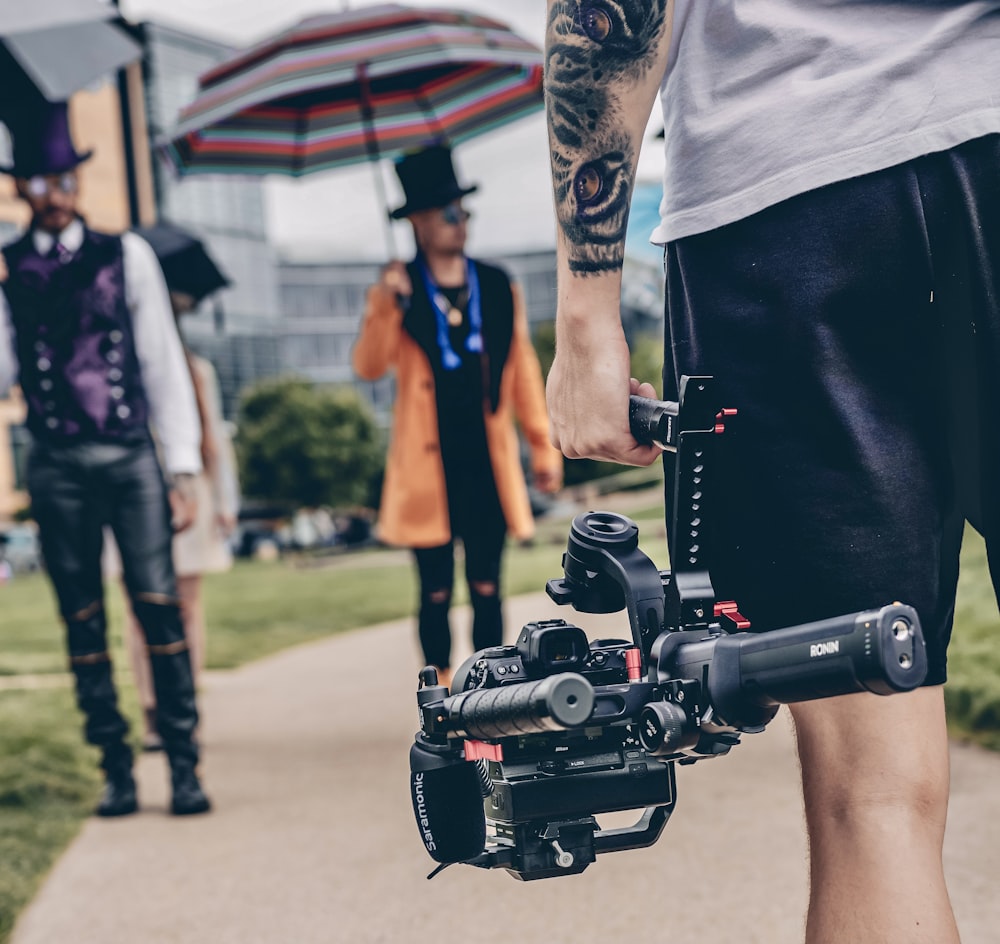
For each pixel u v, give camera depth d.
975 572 6.79
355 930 2.96
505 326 4.89
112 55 4.81
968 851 3.10
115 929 3.08
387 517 4.87
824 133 1.50
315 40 5.75
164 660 4.32
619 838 1.51
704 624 1.46
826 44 1.54
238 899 3.26
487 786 1.52
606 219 1.61
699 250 1.58
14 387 4.40
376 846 3.69
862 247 1.48
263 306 73.19
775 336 1.52
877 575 1.47
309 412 53.53
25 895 3.37
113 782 4.33
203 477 5.82
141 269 4.38
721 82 1.60
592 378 1.61
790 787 3.97
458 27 5.87
